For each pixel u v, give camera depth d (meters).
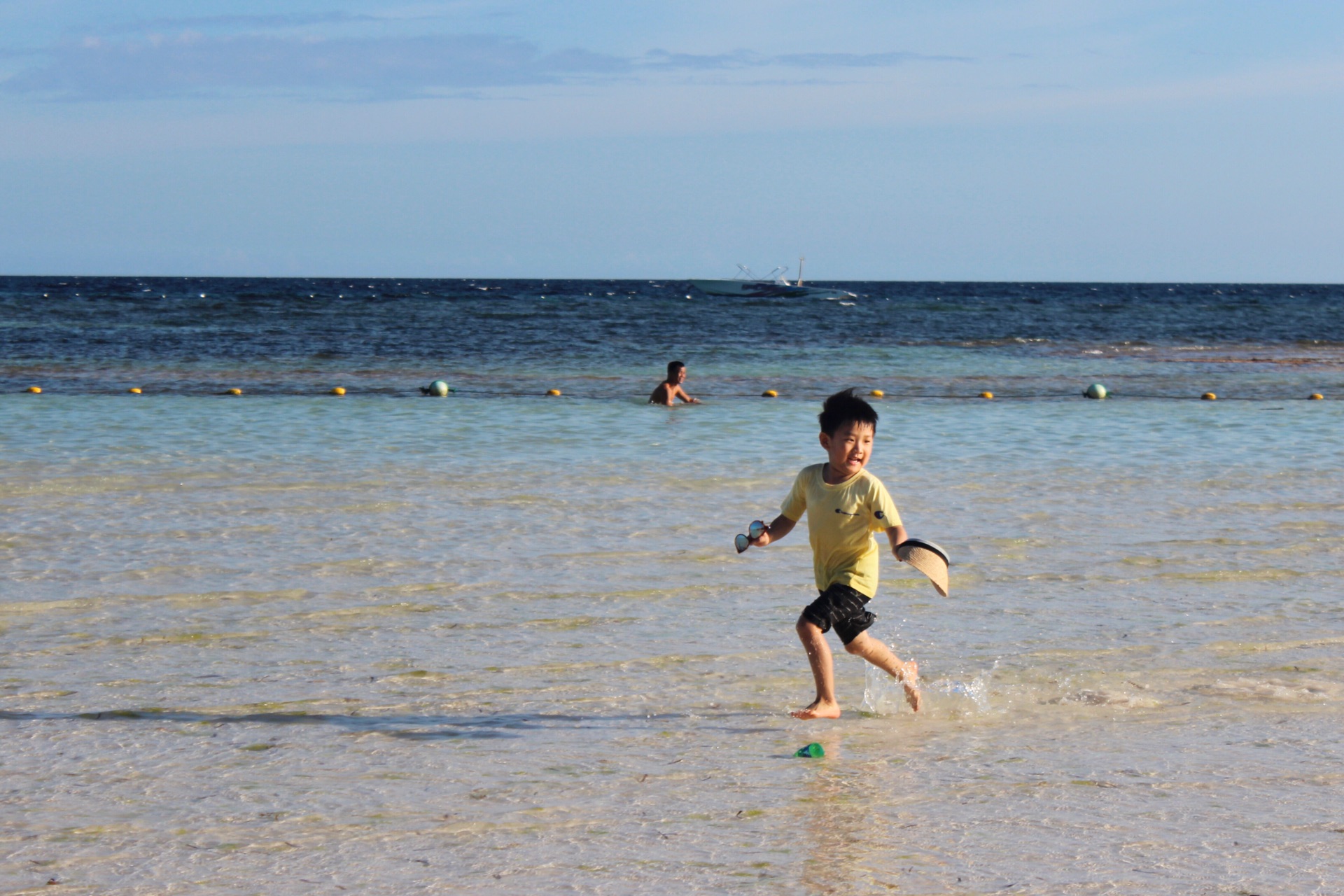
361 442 20.97
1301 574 12.16
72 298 116.75
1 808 6.24
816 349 52.56
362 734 7.53
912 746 7.45
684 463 19.00
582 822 6.12
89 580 11.29
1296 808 6.36
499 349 49.06
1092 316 98.31
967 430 24.05
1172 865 5.60
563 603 10.80
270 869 5.53
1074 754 7.27
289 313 83.50
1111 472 18.55
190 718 7.79
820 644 7.98
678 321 80.31
